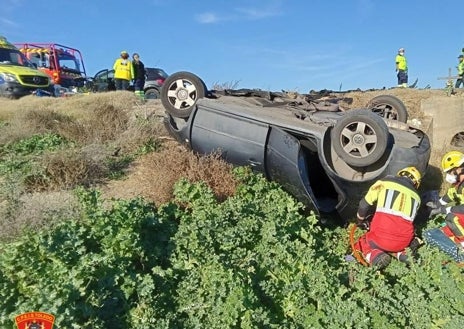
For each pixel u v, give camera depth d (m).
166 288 4.17
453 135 10.19
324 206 6.12
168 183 5.97
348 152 5.55
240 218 5.21
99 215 4.54
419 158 5.81
